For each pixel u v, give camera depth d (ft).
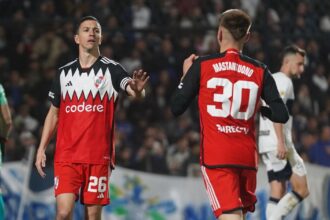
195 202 122.11
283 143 84.84
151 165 128.47
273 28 143.95
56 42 141.28
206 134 66.23
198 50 145.07
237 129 65.92
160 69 144.36
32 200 115.96
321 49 151.84
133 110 139.64
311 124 140.97
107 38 144.36
